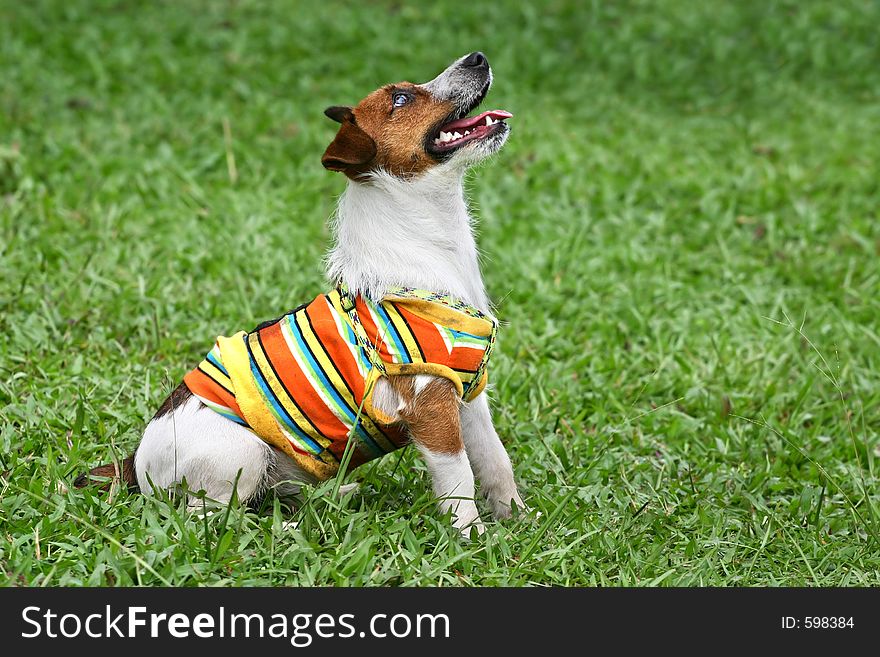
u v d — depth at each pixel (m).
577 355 11.10
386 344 7.21
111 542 6.96
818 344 11.46
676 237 14.00
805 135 18.44
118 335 10.66
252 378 7.32
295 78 19.81
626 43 22.23
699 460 9.28
